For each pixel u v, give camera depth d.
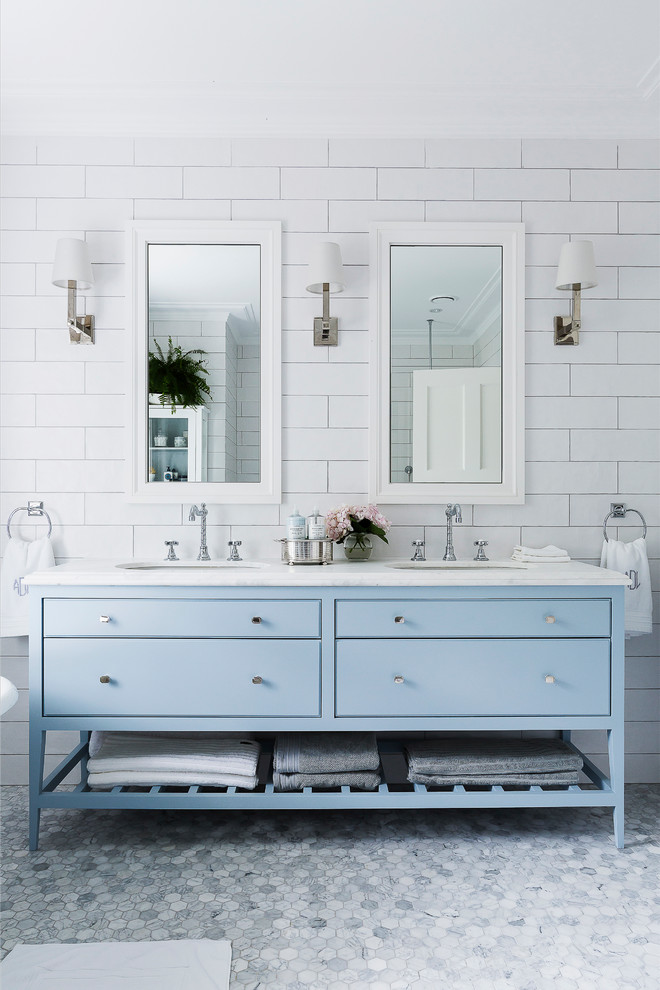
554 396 2.84
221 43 2.40
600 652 2.35
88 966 1.73
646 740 2.87
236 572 2.35
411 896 2.05
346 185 2.82
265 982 1.69
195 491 2.81
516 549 2.76
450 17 2.27
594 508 2.84
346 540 2.71
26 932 1.87
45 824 2.51
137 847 2.35
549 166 2.84
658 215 2.85
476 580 2.32
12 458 2.81
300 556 2.57
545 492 2.84
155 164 2.82
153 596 2.32
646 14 2.26
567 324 2.81
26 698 2.82
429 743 2.65
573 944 1.84
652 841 2.39
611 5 2.21
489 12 2.24
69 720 2.32
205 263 2.82
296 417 2.82
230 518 2.83
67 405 2.81
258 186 2.82
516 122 2.80
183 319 2.82
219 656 2.32
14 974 1.70
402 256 2.84
